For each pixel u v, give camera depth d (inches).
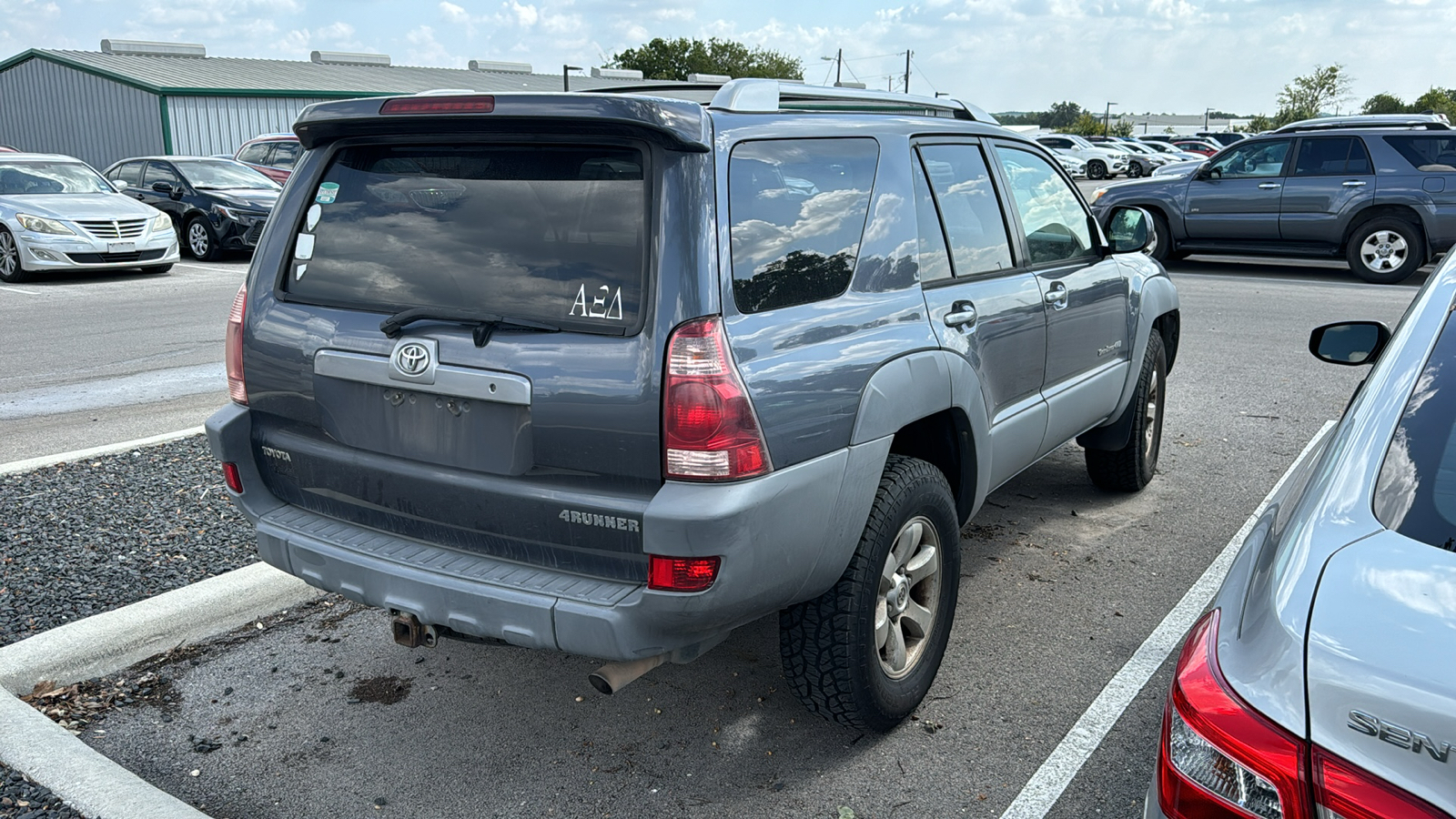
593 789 117.5
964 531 195.9
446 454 109.7
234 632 155.1
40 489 206.8
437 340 107.6
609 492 101.8
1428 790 51.3
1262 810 56.0
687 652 106.7
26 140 1485.0
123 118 1309.1
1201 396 304.7
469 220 110.5
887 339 119.1
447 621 107.1
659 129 99.0
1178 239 597.3
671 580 98.5
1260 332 404.8
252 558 172.7
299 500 126.0
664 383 97.9
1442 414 76.6
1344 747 53.8
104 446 243.4
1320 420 276.8
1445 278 93.8
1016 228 157.2
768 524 101.3
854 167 123.9
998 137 160.1
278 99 1349.7
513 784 118.6
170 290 523.5
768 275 106.8
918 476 122.5
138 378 325.1
